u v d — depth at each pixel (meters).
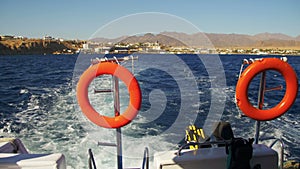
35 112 11.00
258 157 2.63
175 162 2.48
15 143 2.99
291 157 6.68
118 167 2.94
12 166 2.33
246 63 2.70
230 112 9.92
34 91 17.02
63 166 2.47
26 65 43.06
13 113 11.08
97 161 5.83
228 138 2.74
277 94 15.55
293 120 9.77
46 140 7.55
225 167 2.57
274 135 8.09
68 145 7.05
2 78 25.55
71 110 10.88
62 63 45.66
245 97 2.67
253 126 8.64
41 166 2.33
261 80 2.83
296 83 2.68
